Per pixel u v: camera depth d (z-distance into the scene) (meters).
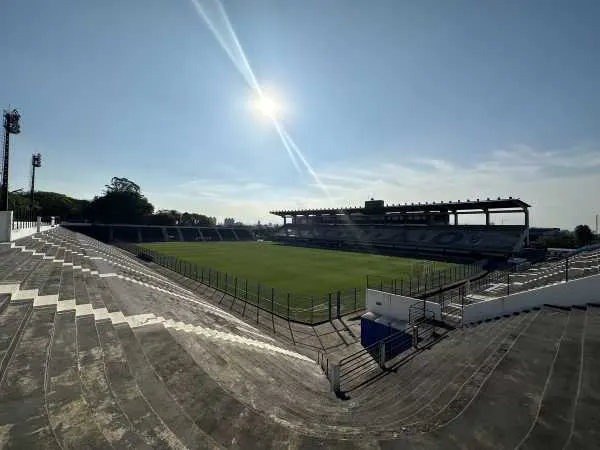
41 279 10.90
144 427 3.98
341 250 59.56
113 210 85.12
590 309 9.56
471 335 10.30
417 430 4.76
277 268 36.25
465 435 4.54
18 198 41.59
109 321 7.57
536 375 6.05
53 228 49.56
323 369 11.60
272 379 7.85
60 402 4.15
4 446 3.27
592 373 5.82
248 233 103.12
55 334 6.27
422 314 13.65
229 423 4.42
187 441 3.87
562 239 56.34
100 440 3.60
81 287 10.56
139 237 81.56
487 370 6.62
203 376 5.55
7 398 4.08
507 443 4.27
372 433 4.71
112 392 4.62
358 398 7.65
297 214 87.31
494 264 39.06
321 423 5.29
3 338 5.75
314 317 18.42
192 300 17.91
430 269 34.62
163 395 4.80
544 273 18.36
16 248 18.36
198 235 92.38
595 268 14.19
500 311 11.82
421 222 64.81
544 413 4.83
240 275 31.56
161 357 6.08
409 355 10.18
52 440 3.47
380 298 15.16
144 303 11.45
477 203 48.88
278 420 4.91
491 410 5.10
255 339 12.74
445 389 6.32
